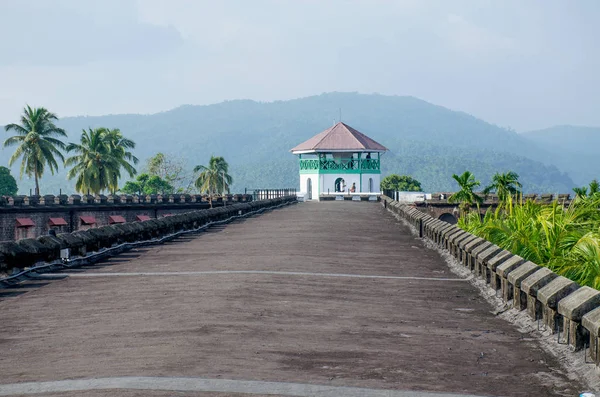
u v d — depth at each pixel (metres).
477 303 13.87
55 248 18.84
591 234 16.84
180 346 9.30
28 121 121.88
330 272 18.23
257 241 28.92
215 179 172.75
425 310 12.88
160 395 7.04
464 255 18.80
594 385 7.90
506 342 10.22
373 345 9.73
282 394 7.20
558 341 9.79
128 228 25.17
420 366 8.66
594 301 8.93
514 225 22.64
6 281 16.14
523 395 7.56
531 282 11.10
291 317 11.62
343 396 7.22
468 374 8.36
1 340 10.09
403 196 100.88
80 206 79.19
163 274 17.62
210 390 7.26
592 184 39.59
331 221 44.53
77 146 129.12
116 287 15.43
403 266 20.25
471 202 74.62
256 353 8.99
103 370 8.10
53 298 14.03
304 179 116.12
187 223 34.06
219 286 15.09
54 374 8.02
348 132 116.00
